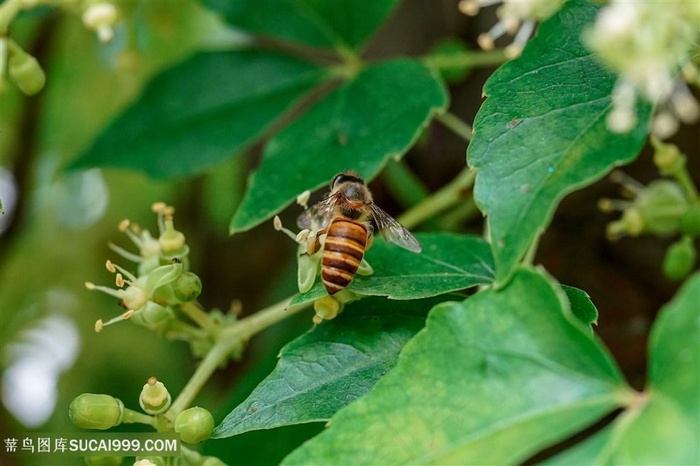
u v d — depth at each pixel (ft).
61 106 1.16
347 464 0.80
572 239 1.06
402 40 1.11
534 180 0.82
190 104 1.03
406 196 1.06
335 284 0.87
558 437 0.79
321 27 1.02
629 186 0.98
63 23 1.13
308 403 0.86
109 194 1.20
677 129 1.04
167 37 1.12
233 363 1.11
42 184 1.21
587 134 0.82
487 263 0.89
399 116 0.94
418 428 0.80
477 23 1.10
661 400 0.78
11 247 1.15
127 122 1.03
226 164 1.14
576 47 0.85
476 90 1.09
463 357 0.81
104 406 0.86
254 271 1.15
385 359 0.87
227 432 0.85
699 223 0.96
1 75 0.88
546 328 0.81
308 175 0.93
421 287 0.87
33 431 1.15
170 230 0.90
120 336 1.16
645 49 0.78
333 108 0.95
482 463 0.80
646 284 1.05
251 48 1.03
